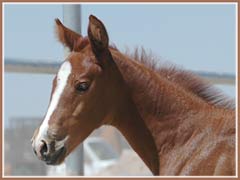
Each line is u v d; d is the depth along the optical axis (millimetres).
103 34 10734
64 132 10375
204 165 10242
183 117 10711
